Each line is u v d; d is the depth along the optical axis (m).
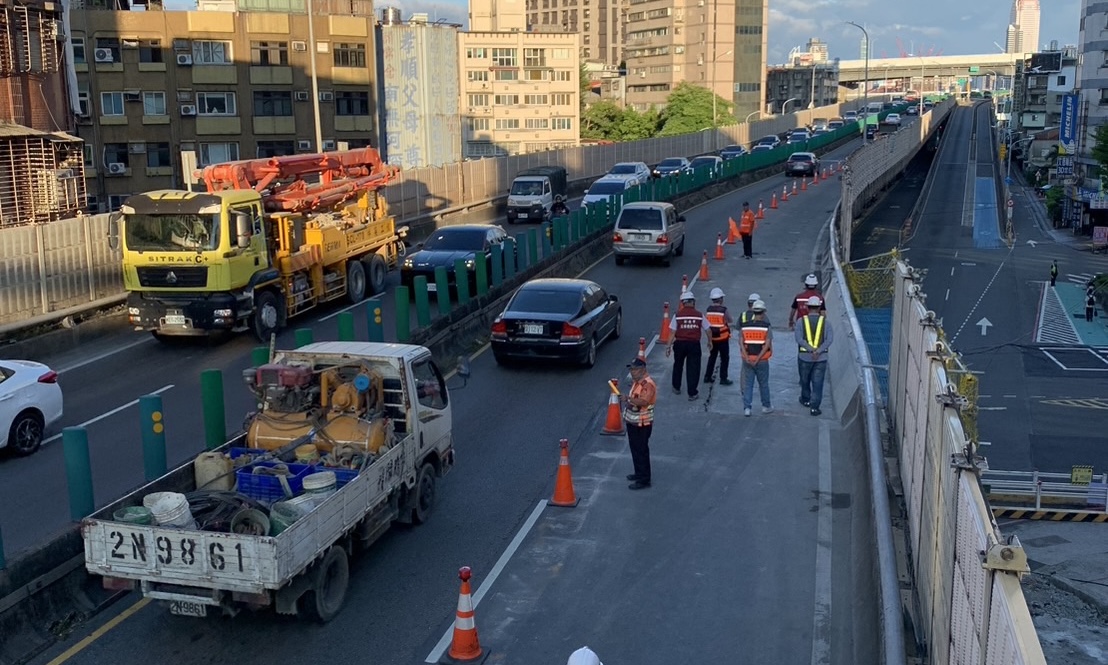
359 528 9.72
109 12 52.69
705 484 12.51
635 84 165.75
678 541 10.80
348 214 24.27
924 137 109.75
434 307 23.06
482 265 21.70
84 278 20.75
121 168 53.53
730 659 8.41
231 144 56.44
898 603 7.78
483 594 9.59
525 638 8.78
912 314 10.46
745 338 15.28
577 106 98.75
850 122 114.75
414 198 37.22
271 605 9.03
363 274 24.58
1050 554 22.59
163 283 18.58
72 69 29.75
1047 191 92.44
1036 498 25.16
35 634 8.58
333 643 8.66
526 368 18.50
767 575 9.96
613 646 8.63
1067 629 19.00
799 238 36.41
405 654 8.50
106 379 17.55
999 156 117.50
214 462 9.73
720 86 149.75
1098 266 64.50
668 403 16.11
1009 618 4.02
